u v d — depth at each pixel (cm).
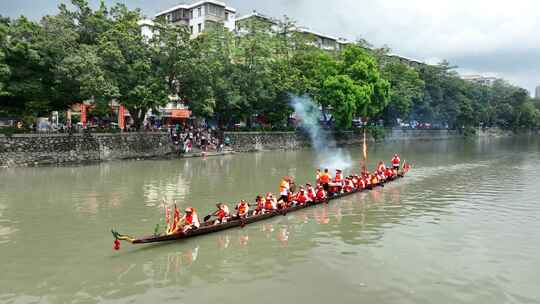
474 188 3038
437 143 8294
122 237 1488
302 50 6425
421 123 10256
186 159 4478
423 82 8531
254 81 5231
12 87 3378
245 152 5378
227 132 5275
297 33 6431
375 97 6631
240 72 5194
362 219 2105
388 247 1677
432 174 3775
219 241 1716
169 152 4556
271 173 3609
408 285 1327
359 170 3959
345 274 1405
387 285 1324
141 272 1398
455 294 1270
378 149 6394
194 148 4941
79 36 3922
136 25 4206
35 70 3572
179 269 1426
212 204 2416
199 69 4369
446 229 1941
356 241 1748
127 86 3969
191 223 1739
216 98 4959
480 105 10831
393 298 1238
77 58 3444
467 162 4769
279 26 6462
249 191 2794
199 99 4616
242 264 1477
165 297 1225
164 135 4562
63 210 2184
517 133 13600
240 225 1922
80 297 1222
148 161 4191
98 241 1702
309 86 5756
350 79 6038
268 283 1327
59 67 3422
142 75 4112
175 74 4472
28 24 3459
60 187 2761
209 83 4716
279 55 6188
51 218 2033
